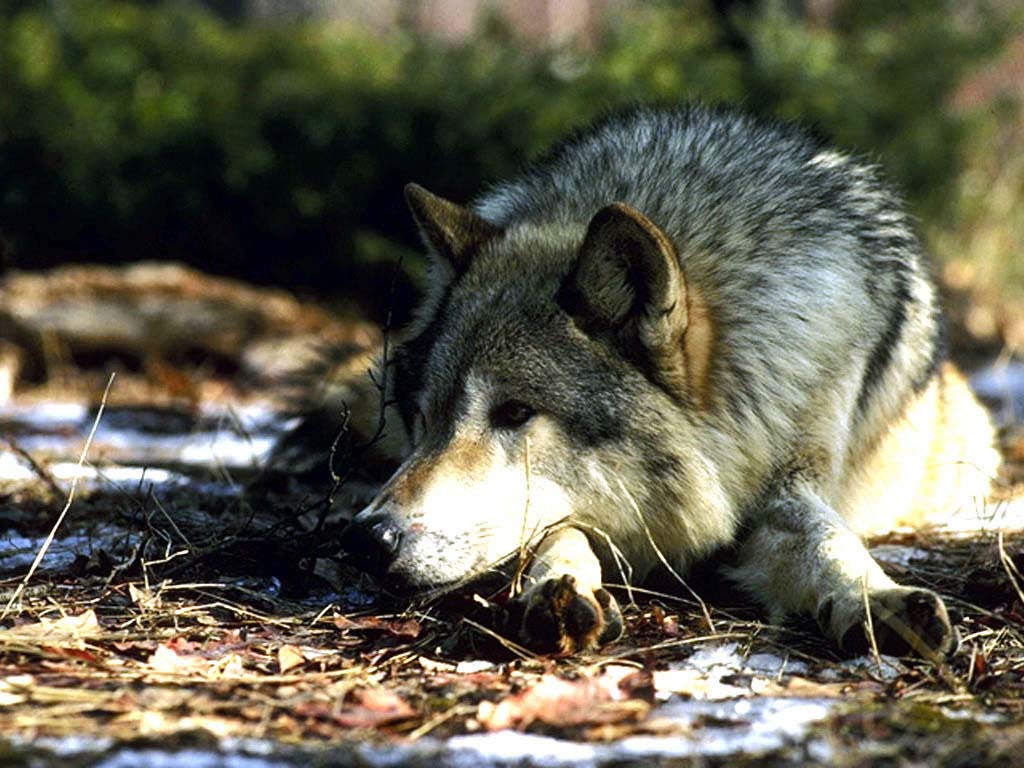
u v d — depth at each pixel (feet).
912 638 23.45
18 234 81.30
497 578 27.30
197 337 72.13
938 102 95.96
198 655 24.13
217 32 91.15
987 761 18.52
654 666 23.79
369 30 110.01
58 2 89.86
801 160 32.45
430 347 29.17
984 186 104.99
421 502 26.76
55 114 80.94
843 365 30.25
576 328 27.94
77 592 27.73
